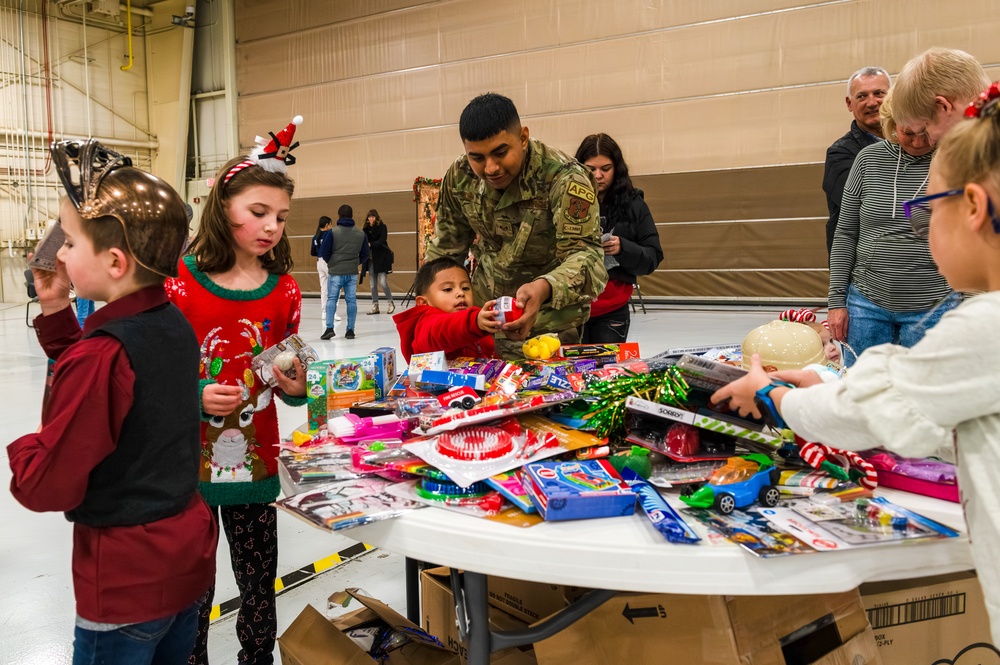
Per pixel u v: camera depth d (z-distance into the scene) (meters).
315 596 2.16
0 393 4.94
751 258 9.12
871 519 0.89
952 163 0.76
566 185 1.71
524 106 10.39
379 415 1.35
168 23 13.66
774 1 8.73
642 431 1.15
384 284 9.66
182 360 1.06
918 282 2.03
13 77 12.49
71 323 1.16
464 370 1.52
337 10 11.82
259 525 1.60
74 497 0.96
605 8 9.70
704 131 9.26
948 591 1.12
